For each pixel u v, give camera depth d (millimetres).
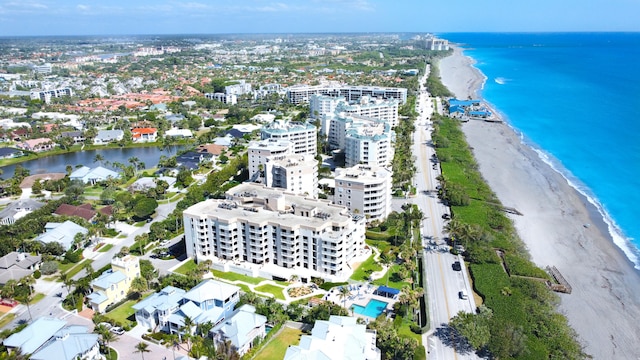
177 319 177250
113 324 182125
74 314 193375
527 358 163000
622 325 189250
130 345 172125
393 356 161750
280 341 172375
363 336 157375
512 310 189500
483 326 170000
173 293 188250
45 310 197125
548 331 178625
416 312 194125
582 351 172375
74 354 154750
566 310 198000
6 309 197875
